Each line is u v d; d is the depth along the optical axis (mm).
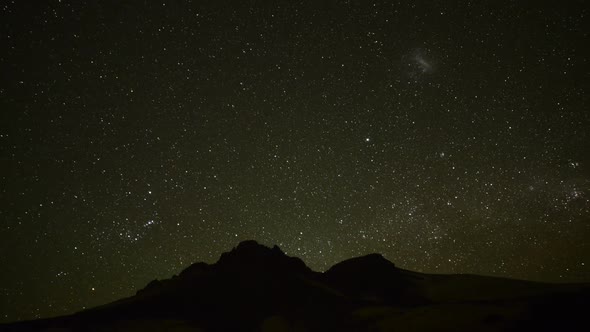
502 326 18891
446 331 19250
